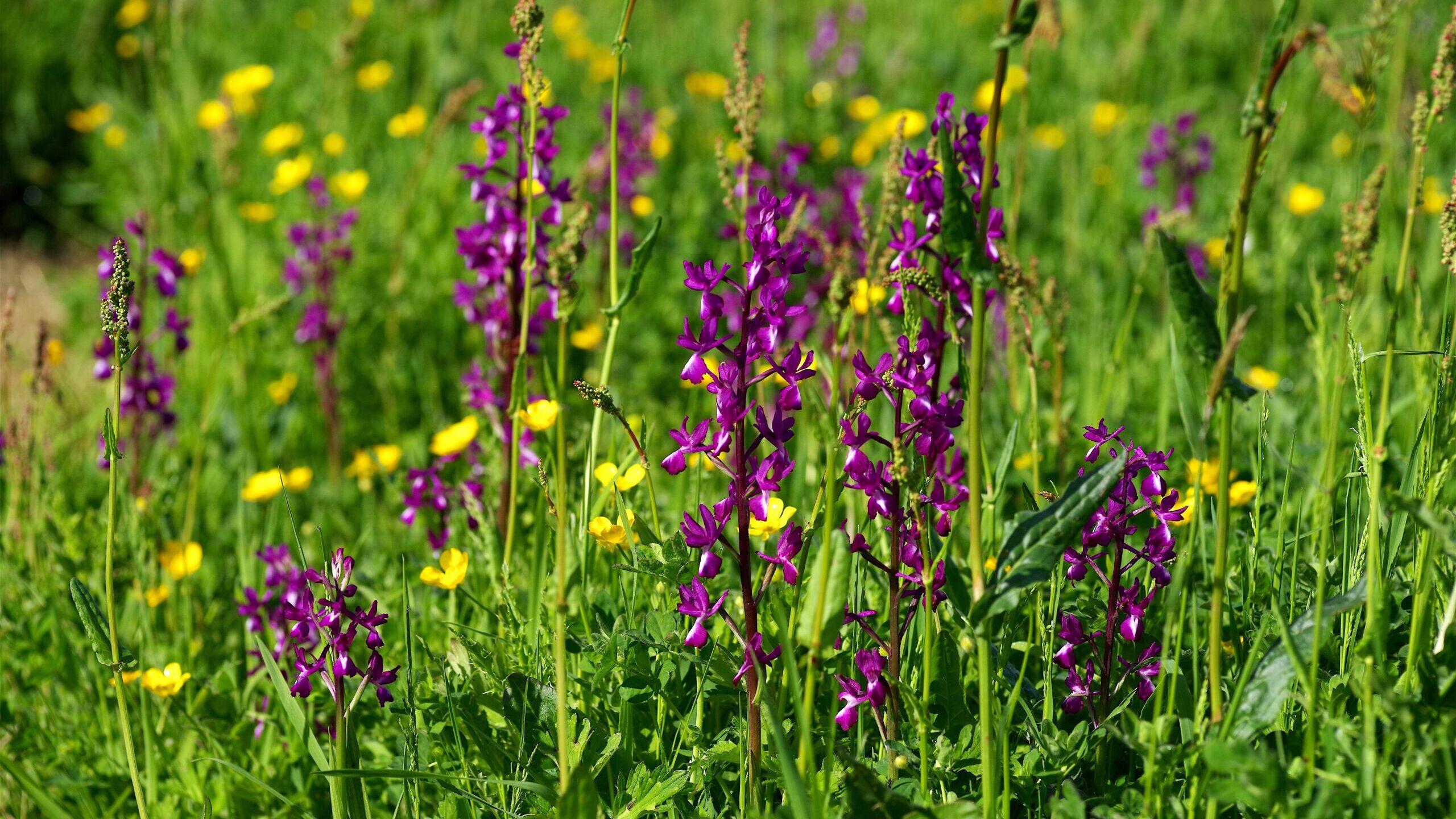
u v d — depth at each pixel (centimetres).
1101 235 753
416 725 334
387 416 627
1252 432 518
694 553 291
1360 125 321
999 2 1235
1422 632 284
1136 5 1181
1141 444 507
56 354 536
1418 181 305
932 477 284
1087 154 857
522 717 313
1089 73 1005
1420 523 279
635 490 418
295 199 820
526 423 363
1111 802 289
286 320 668
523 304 429
